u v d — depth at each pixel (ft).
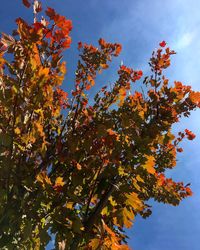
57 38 13.83
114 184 14.87
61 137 15.26
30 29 13.16
